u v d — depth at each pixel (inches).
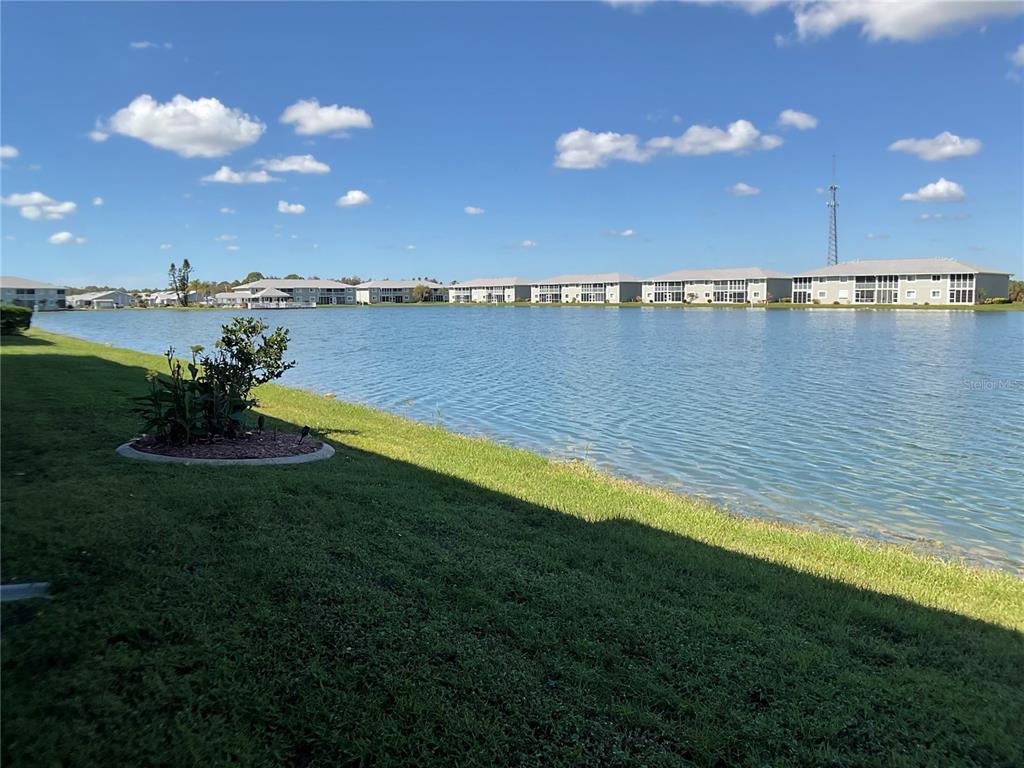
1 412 354.6
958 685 130.8
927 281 3555.6
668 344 1347.2
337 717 106.9
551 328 1961.1
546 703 114.1
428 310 4082.2
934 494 346.9
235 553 167.8
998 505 330.0
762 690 123.2
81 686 109.6
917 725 116.1
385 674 118.7
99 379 521.3
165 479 232.2
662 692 118.9
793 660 134.0
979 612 177.6
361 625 135.2
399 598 149.0
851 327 1927.9
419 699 112.3
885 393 698.8
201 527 185.0
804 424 530.6
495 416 548.7
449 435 422.6
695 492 342.6
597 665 127.4
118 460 256.8
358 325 2183.8
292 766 97.0
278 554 168.4
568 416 551.2
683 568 187.2
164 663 117.7
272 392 567.5
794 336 1576.0
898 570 211.3
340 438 358.0
